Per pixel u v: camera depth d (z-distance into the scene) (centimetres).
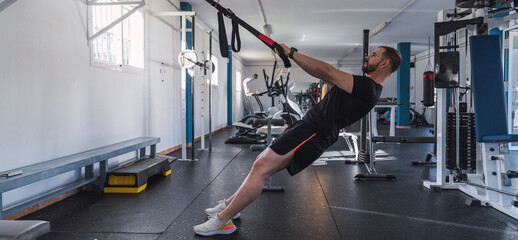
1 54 194
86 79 277
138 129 379
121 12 347
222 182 301
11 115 201
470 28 255
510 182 292
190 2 537
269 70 1286
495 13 254
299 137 152
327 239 176
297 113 346
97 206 229
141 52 391
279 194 262
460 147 288
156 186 286
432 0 532
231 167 371
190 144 545
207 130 714
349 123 152
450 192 271
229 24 677
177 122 512
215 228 176
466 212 220
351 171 354
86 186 272
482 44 233
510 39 425
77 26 264
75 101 262
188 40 539
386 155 464
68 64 253
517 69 436
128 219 204
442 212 220
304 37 822
